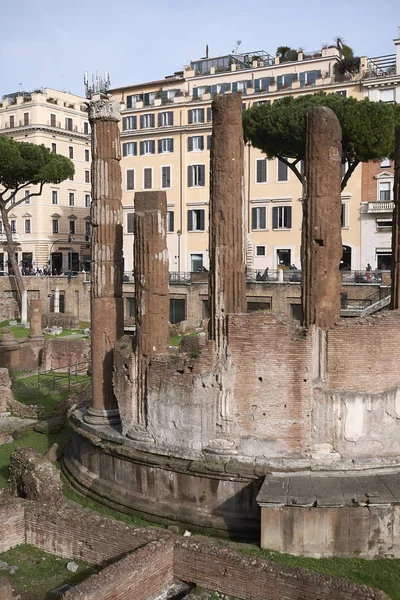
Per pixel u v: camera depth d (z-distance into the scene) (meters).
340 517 16.22
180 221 81.56
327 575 13.52
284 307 59.62
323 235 18.56
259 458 18.69
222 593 14.24
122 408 21.00
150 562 14.07
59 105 101.38
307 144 18.77
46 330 58.81
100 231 22.97
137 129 83.88
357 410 18.67
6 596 14.09
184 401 19.42
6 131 99.25
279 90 75.00
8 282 77.38
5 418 31.56
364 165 69.12
